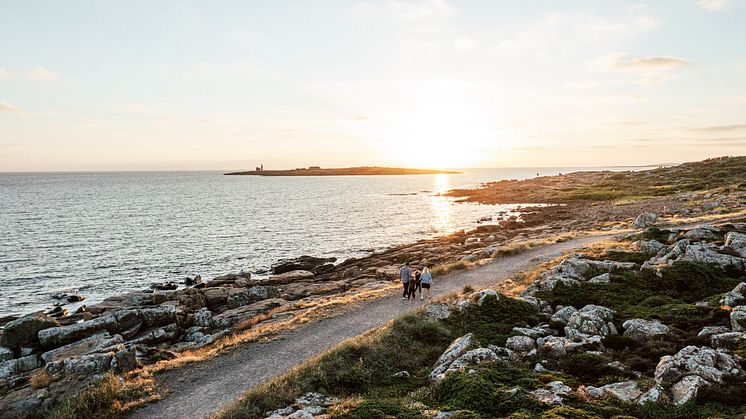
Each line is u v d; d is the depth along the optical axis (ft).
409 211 407.64
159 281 173.99
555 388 46.73
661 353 54.95
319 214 384.47
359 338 73.51
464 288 104.68
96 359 69.62
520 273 117.70
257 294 129.59
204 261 207.92
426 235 279.08
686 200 273.75
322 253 227.20
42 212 382.42
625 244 131.85
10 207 420.36
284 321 95.35
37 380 65.98
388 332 73.56
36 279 173.99
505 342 64.80
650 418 40.34
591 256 118.42
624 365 52.54
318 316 94.27
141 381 64.85
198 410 56.54
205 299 128.16
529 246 167.53
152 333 94.73
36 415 58.13
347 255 222.89
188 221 335.26
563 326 70.23
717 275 86.89
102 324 92.79
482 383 47.98
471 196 541.34
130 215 368.89
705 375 45.29
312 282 155.84
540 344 61.77
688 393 42.45
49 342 87.35
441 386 50.11
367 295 110.52
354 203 488.02
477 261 145.07
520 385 48.34
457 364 56.29
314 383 59.00
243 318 109.19
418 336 72.79
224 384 64.08
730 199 236.02
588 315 68.18
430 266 164.55
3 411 58.54
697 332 60.59
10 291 158.30
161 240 257.34
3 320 121.29
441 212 398.21
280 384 58.29
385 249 235.81
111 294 156.87
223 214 381.19
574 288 88.17
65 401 58.18
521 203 448.24
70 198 539.29
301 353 74.18
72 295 152.56
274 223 328.29
